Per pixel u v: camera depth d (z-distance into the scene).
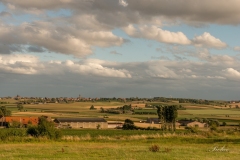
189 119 188.00
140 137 59.19
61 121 169.12
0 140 52.97
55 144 48.31
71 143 50.78
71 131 118.31
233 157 32.28
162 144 48.94
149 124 161.00
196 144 48.66
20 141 52.72
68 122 168.25
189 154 34.03
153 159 30.09
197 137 58.28
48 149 38.97
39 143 50.34
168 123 129.50
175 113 128.50
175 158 30.75
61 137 57.62
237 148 41.78
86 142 53.00
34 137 55.94
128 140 55.66
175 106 129.00
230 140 53.28
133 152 35.66
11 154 33.81
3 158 30.56
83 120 170.38
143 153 34.50
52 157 31.69
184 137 58.00
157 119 176.88
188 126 143.25
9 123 151.38
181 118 198.62
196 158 30.94
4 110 183.88
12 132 57.38
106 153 34.59
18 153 34.72
